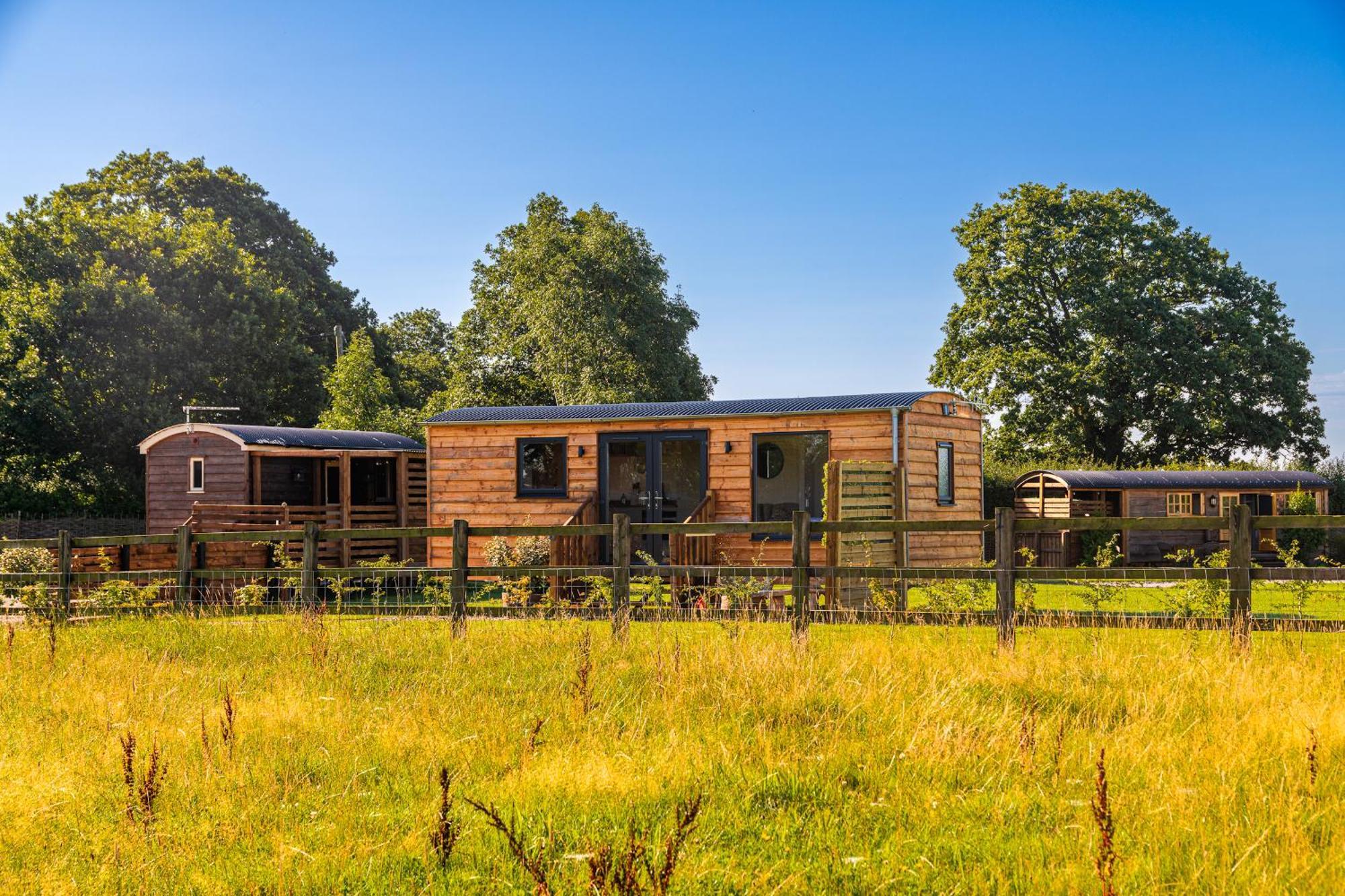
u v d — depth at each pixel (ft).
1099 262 149.07
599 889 13.01
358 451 82.17
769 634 34.96
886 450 59.67
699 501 64.90
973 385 151.74
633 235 144.25
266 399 145.69
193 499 80.12
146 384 128.67
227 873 16.03
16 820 18.51
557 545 62.28
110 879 15.87
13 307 123.65
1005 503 106.73
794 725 23.25
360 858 16.47
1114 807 17.15
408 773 20.76
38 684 30.63
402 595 67.05
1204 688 25.49
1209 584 32.40
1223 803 17.01
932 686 25.13
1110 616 32.32
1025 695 25.40
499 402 150.00
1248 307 154.40
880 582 51.42
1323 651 29.78
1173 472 102.58
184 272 137.90
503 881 15.26
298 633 37.76
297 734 23.56
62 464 130.31
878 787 19.22
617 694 26.68
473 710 25.30
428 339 219.20
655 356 143.13
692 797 17.93
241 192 176.65
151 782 18.01
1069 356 148.56
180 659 33.86
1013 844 16.14
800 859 15.96
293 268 173.58
